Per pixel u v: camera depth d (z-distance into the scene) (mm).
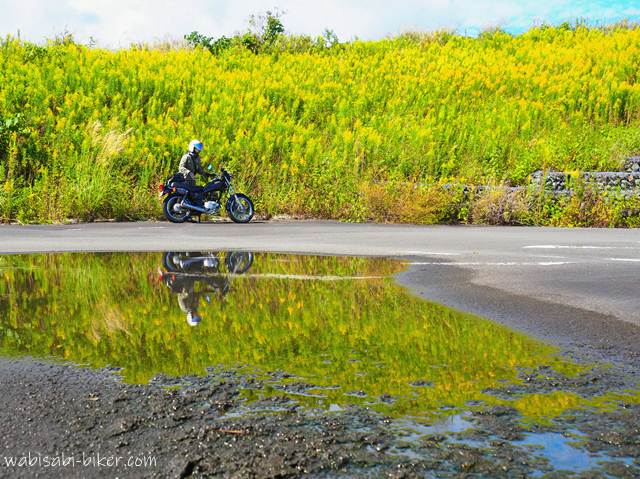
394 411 1743
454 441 1550
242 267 5035
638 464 1434
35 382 2010
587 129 17344
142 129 16062
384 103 20406
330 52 26516
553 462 1438
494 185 13148
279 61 24500
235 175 14188
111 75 18578
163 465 1437
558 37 27875
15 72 18219
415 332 2697
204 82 19938
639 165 14469
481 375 2082
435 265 5238
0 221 11742
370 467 1415
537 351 2441
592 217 11648
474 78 22234
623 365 2264
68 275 4500
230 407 1783
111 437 1600
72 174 12859
